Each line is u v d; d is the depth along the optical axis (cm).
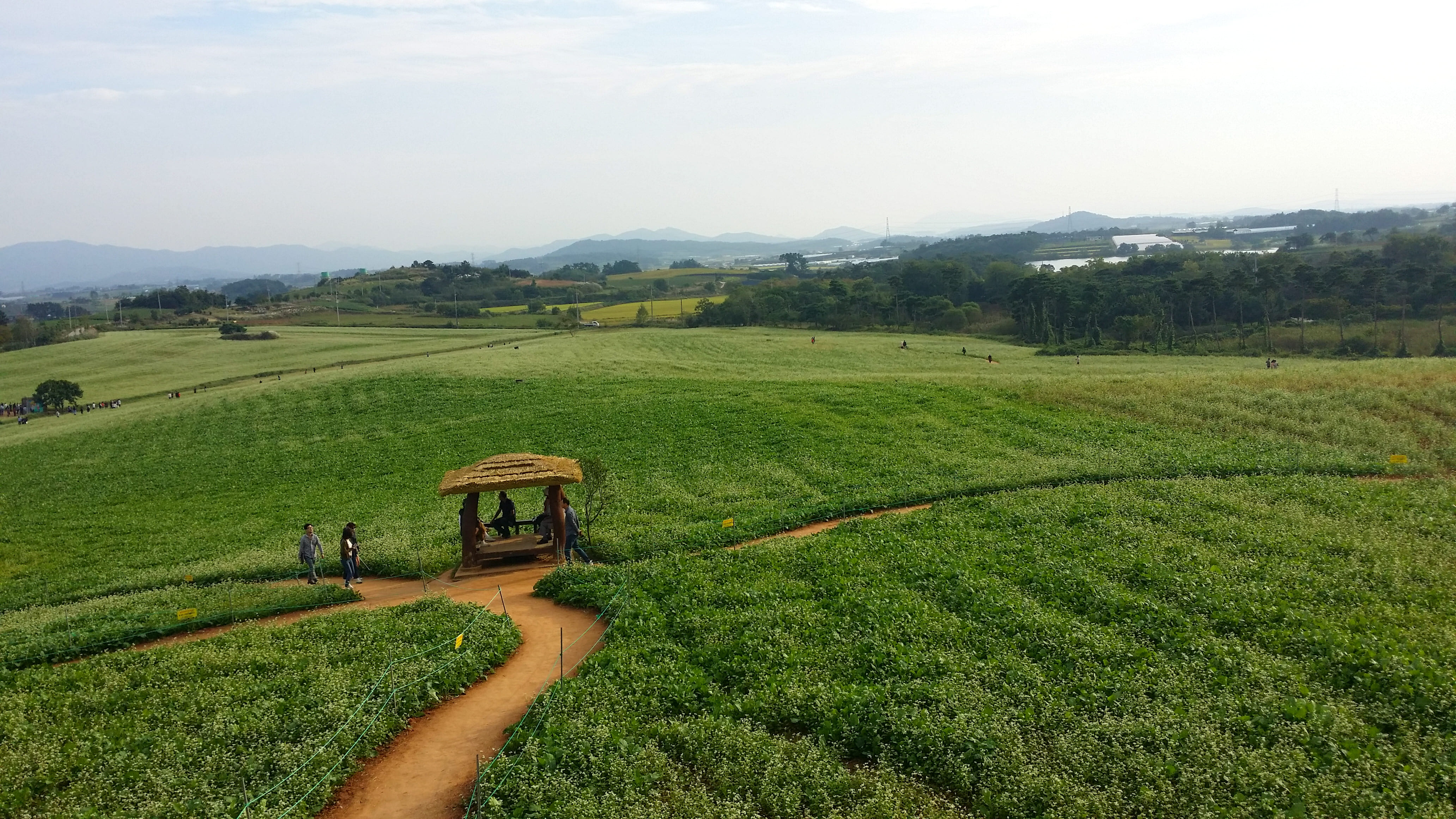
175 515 4875
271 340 14275
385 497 4797
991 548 2620
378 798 1457
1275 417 4394
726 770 1427
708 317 16850
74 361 12794
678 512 3709
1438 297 12362
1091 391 5394
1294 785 1247
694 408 6250
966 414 5228
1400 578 2084
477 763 1482
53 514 5197
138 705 1809
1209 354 10862
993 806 1290
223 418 7888
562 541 3041
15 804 1393
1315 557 2292
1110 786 1291
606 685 1786
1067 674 1706
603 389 7588
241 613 2602
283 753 1524
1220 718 1462
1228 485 3186
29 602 3322
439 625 2228
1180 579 2158
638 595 2412
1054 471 3709
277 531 4238
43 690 1928
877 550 2720
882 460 4362
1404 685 1516
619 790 1394
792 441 4994
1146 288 15362
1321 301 13625
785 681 1755
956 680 1694
